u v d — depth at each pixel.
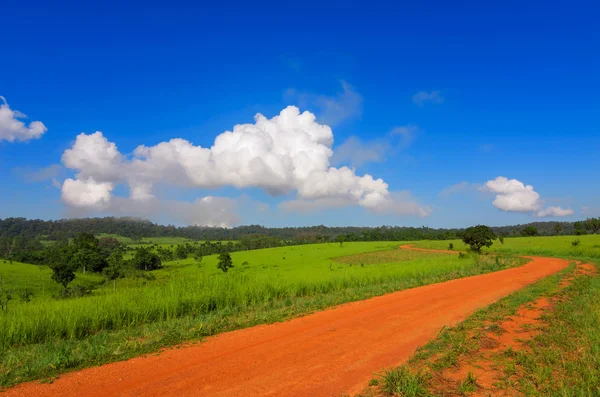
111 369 6.84
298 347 8.24
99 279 57.34
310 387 5.91
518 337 8.81
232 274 17.61
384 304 13.88
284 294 16.42
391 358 7.40
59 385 6.06
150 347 8.27
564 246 64.25
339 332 9.61
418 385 5.72
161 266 76.44
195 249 120.56
